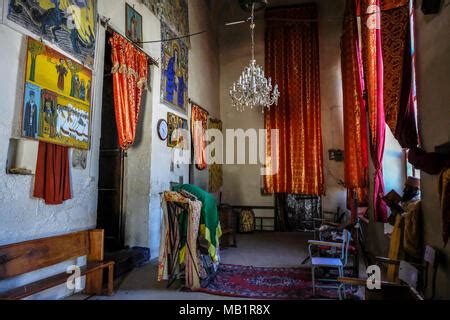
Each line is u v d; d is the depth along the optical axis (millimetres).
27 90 3385
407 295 2688
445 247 3238
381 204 5715
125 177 6266
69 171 3975
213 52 10641
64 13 3953
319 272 5137
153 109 6309
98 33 4699
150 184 6117
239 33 11234
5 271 2963
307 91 10297
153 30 6426
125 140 5090
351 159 8414
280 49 10680
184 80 7848
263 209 10375
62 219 3879
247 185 10586
